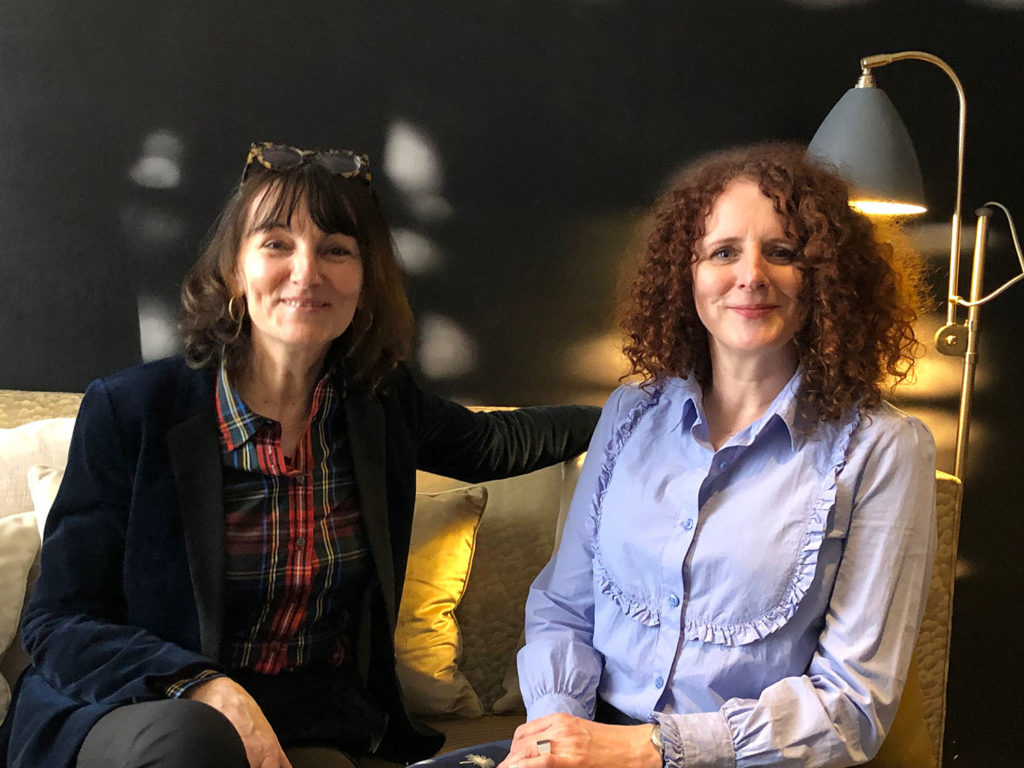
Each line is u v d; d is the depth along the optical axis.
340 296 1.47
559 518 1.88
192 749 1.15
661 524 1.32
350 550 1.51
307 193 1.44
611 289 2.37
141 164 2.22
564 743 1.20
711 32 2.34
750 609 1.25
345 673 1.56
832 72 2.38
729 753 1.19
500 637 1.86
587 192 2.34
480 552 1.87
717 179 1.33
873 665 1.22
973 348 2.21
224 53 2.21
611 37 2.31
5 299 2.23
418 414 1.68
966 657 2.54
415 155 2.29
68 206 2.22
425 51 2.26
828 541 1.26
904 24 2.37
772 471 1.29
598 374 2.38
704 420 1.35
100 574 1.43
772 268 1.29
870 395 1.29
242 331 1.51
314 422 1.53
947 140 2.40
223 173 2.24
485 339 2.36
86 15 2.18
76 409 2.02
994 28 2.37
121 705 1.26
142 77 2.20
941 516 1.84
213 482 1.43
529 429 1.80
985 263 2.42
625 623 1.35
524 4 2.28
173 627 1.41
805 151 1.38
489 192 2.32
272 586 1.45
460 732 1.73
